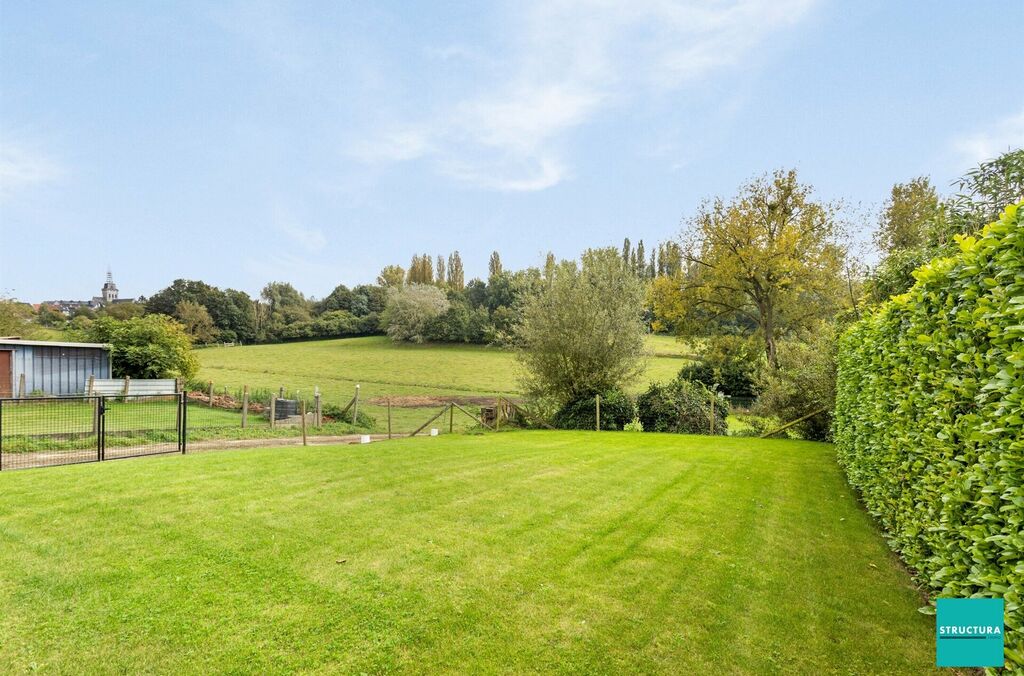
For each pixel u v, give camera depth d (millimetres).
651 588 3807
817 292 23609
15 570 3881
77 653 2840
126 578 3785
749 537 5035
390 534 4898
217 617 3260
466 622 3260
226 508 5578
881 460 5199
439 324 58406
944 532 3246
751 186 23562
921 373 3840
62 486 6398
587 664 2830
